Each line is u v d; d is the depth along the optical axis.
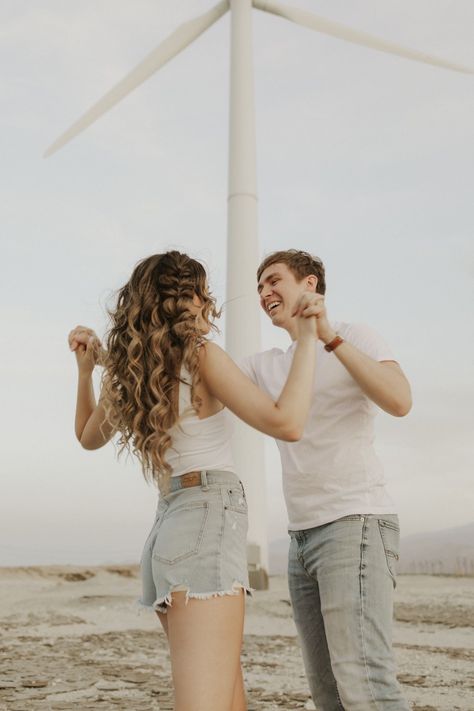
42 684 5.03
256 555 12.89
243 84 15.30
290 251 3.23
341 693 2.59
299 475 2.83
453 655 6.36
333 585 2.66
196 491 2.33
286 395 2.33
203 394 2.39
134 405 2.44
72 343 2.87
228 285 14.06
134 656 6.39
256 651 6.71
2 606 11.16
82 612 10.39
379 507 2.75
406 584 14.85
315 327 2.44
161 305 2.45
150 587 2.40
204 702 2.09
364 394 2.83
